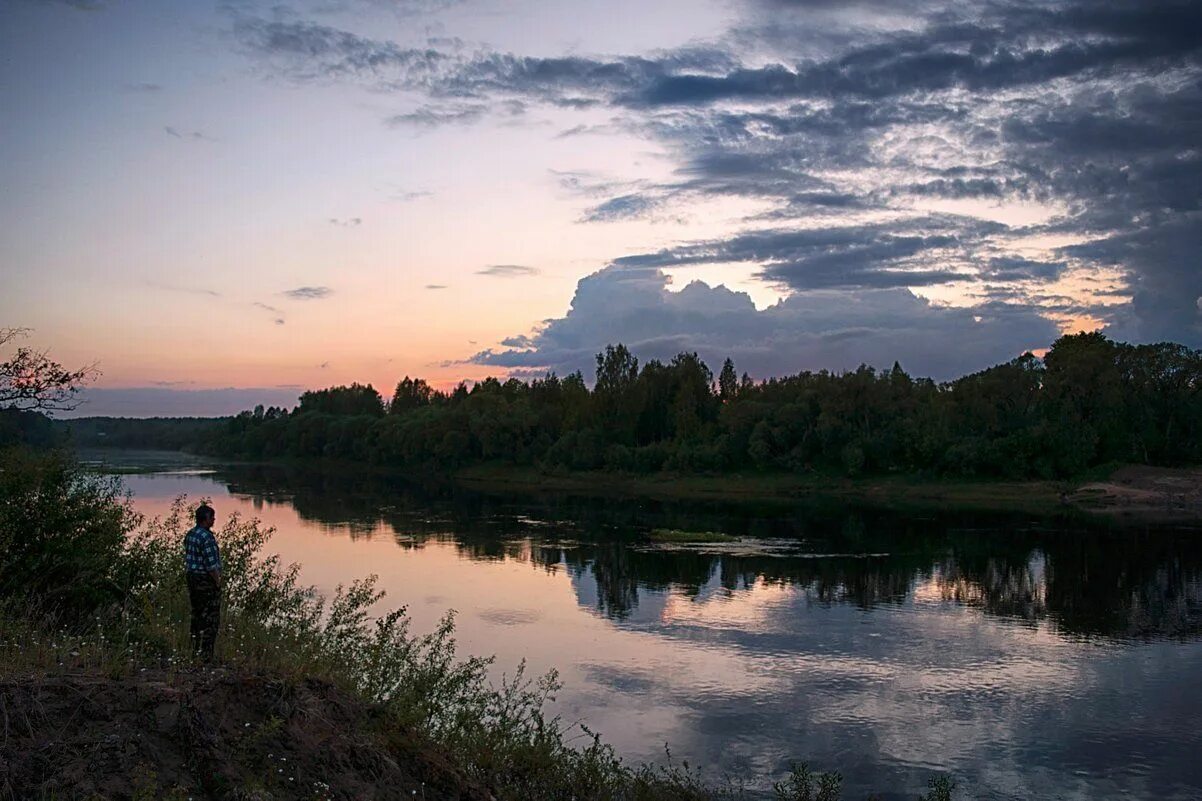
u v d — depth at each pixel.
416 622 33.00
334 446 137.25
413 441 120.31
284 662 10.90
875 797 18.66
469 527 62.28
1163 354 92.06
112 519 14.66
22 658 9.37
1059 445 85.19
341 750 9.07
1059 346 108.12
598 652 29.34
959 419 90.88
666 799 16.00
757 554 50.62
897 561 48.38
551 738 14.62
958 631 32.88
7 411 14.91
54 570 13.52
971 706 24.50
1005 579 43.25
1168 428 90.06
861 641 31.30
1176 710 24.22
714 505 80.06
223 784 7.83
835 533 60.16
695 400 109.44
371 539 55.31
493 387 152.25
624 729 22.27
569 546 53.06
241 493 88.38
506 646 29.91
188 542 11.12
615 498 86.81
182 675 9.37
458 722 12.92
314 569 43.81
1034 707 24.47
